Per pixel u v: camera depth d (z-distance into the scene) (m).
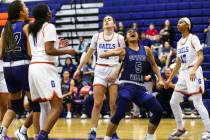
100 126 8.75
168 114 10.41
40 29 5.25
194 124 8.88
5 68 5.57
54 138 6.90
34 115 5.61
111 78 6.04
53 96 5.19
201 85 6.46
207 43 12.23
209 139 6.36
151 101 5.77
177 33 13.45
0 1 16.25
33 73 5.21
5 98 6.39
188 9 14.01
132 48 5.85
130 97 5.73
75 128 8.52
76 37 14.37
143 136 7.00
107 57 5.87
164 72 10.50
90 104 10.95
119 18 14.32
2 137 5.65
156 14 14.08
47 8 5.33
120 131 7.77
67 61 11.98
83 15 14.80
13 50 5.48
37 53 5.26
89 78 11.40
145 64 5.84
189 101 10.43
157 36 12.43
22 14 5.59
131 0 14.84
